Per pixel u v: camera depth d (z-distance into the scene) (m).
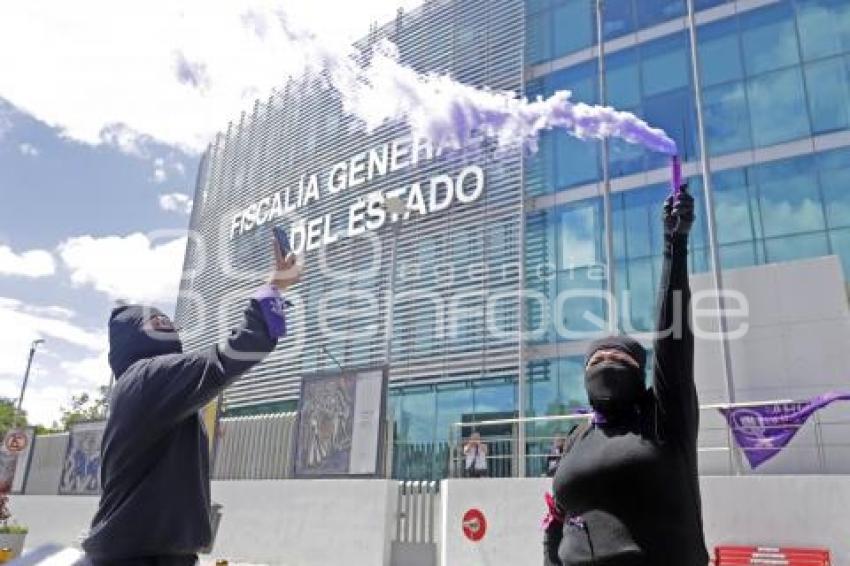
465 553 10.58
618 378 2.46
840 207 16.73
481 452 12.43
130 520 1.97
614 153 20.48
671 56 20.30
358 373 15.51
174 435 2.12
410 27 25.98
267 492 15.91
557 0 22.91
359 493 14.23
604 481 2.29
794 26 18.50
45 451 24.86
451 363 20.89
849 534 7.66
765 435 9.11
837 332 11.04
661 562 2.14
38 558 2.05
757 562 7.95
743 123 18.67
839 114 17.33
